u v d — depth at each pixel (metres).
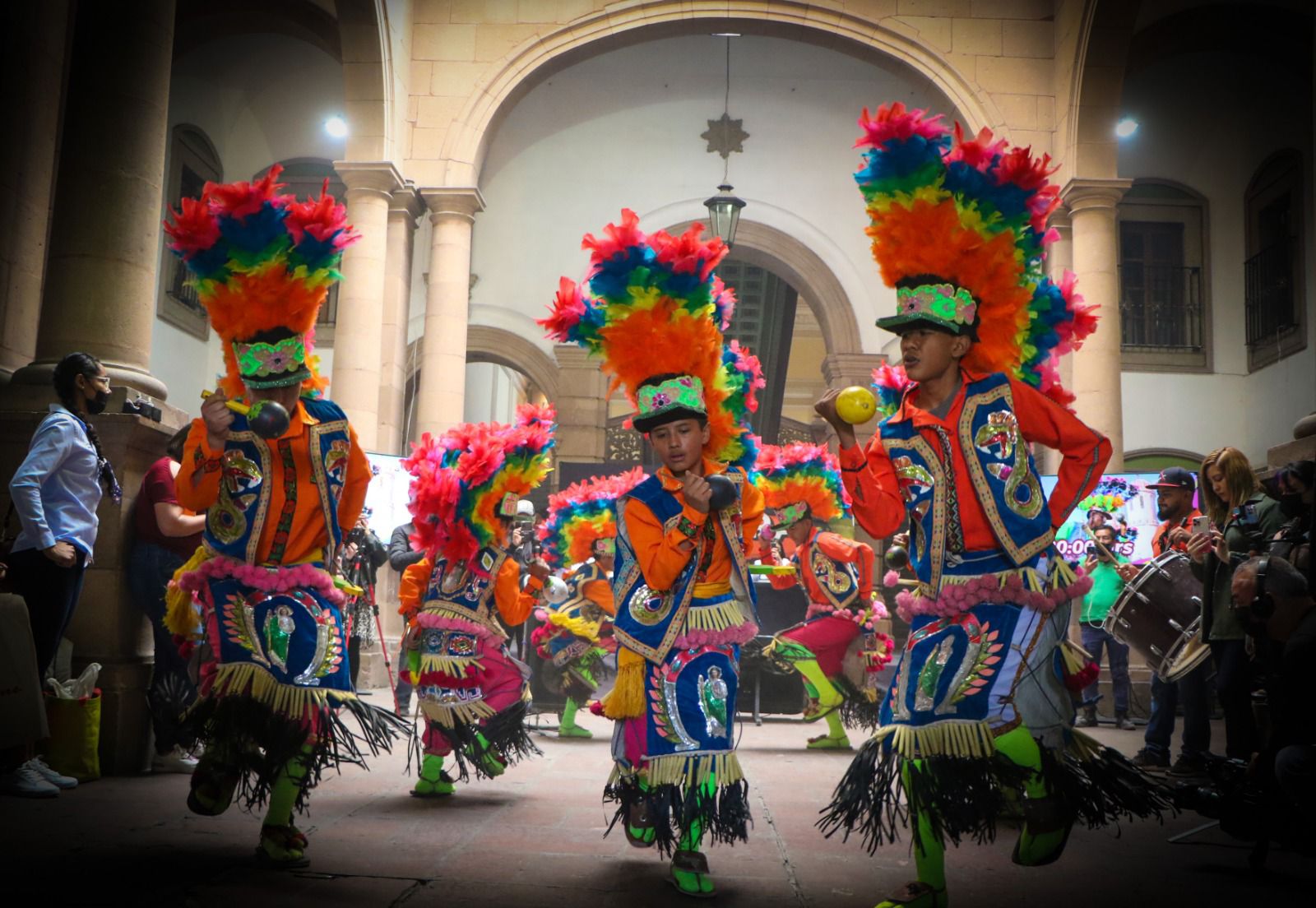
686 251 3.47
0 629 4.21
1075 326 3.39
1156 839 4.27
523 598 5.10
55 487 4.68
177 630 3.80
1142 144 15.37
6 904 2.86
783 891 3.33
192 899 2.97
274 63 14.69
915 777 2.86
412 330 16.39
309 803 4.74
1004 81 12.73
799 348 30.31
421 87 12.98
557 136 16.44
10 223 6.93
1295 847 3.61
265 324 3.58
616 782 3.71
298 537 3.59
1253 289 15.29
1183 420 15.40
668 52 15.54
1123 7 11.60
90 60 5.98
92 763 4.98
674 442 3.44
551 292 16.53
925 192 3.12
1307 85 14.05
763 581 9.19
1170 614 5.48
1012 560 2.99
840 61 15.64
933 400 3.17
